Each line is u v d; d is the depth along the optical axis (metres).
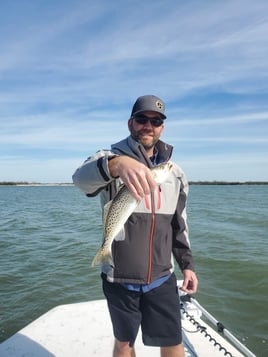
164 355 2.57
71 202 37.28
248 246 10.98
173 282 2.58
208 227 15.49
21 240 12.28
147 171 1.64
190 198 45.53
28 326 3.78
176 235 2.82
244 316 5.54
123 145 2.49
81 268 8.38
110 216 2.14
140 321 2.48
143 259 2.36
